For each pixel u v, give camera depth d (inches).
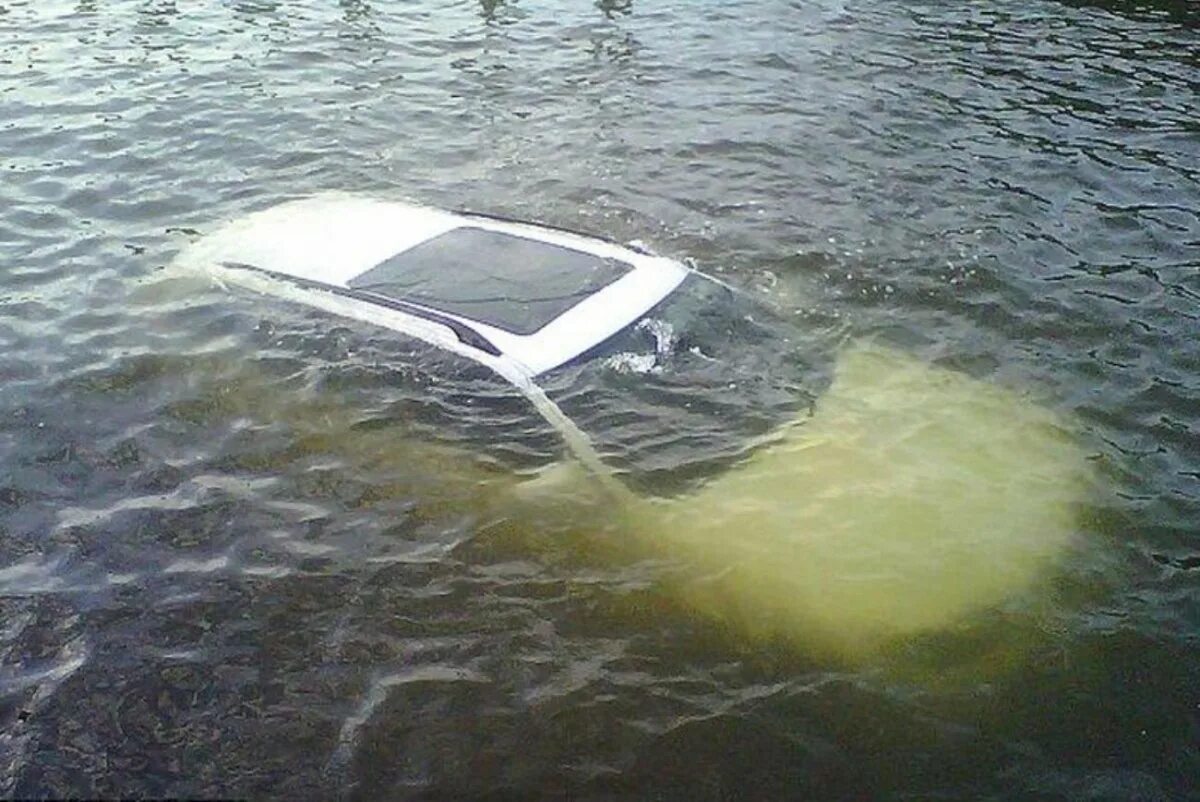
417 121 477.4
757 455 271.0
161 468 268.8
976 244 386.3
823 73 538.0
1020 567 247.3
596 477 262.1
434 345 292.4
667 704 214.1
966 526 256.2
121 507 257.4
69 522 253.3
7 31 562.3
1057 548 253.3
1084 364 322.7
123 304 329.4
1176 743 210.8
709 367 295.6
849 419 287.0
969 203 416.8
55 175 416.2
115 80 507.2
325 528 251.8
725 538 249.3
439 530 251.0
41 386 295.0
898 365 314.8
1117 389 312.0
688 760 203.8
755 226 393.4
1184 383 315.3
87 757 201.8
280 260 328.5
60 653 221.6
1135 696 220.1
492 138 463.2
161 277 337.4
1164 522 263.1
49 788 196.2
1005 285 361.7
